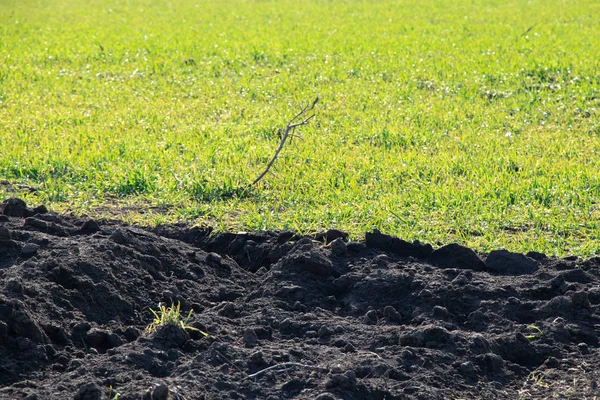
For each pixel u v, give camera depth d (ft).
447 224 34.45
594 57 79.30
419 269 27.91
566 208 35.88
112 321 24.27
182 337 22.44
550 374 22.09
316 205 36.78
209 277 28.63
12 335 21.45
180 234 33.40
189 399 19.20
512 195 37.88
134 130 53.93
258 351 21.63
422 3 146.10
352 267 28.25
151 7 154.20
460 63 78.79
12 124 55.31
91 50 93.35
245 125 55.93
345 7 143.54
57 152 46.73
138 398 18.98
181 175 41.39
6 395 19.24
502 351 23.07
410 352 21.97
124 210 36.55
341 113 59.11
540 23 112.27
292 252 28.81
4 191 38.86
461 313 25.40
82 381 19.94
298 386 20.39
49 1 168.25
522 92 65.82
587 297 25.30
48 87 71.26
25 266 25.46
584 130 53.11
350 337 23.43
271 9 143.84
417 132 52.65
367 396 19.90
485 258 30.19
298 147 48.34
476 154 46.73
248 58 85.61
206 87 70.69
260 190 39.22
